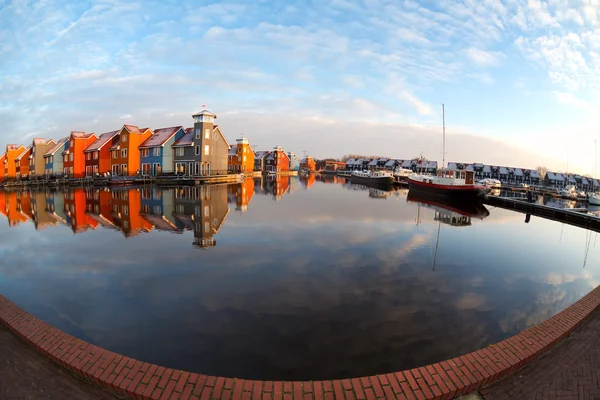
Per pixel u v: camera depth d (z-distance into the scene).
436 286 9.91
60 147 66.12
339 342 6.56
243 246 13.93
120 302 8.30
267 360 5.93
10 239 15.02
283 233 16.67
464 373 4.78
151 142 56.03
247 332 6.88
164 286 9.37
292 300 8.52
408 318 7.69
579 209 30.22
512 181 113.44
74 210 23.88
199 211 23.64
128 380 4.56
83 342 5.34
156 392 4.37
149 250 13.16
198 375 4.68
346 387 4.54
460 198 40.62
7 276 10.14
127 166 55.84
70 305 8.15
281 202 30.69
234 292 8.98
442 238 16.91
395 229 18.80
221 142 56.91
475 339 6.83
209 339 6.61
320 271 10.89
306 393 4.41
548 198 56.88
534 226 23.27
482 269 11.82
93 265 11.23
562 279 11.15
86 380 4.73
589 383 4.79
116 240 14.85
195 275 10.30
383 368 5.76
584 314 6.46
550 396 4.56
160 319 7.43
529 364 5.18
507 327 7.43
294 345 6.42
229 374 5.54
